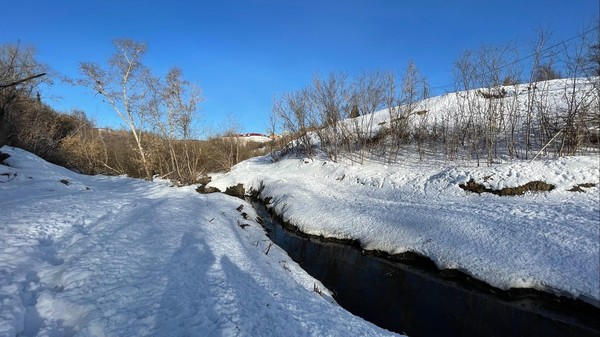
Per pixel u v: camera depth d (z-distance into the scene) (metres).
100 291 5.32
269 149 31.44
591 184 10.51
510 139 15.62
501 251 8.52
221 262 7.24
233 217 13.38
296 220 14.23
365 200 14.28
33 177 13.36
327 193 16.16
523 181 11.43
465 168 13.58
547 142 13.55
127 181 18.16
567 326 6.68
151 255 6.88
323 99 20.83
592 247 7.66
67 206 9.54
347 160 19.27
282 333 4.82
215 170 27.42
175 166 25.14
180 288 5.67
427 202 12.50
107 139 28.58
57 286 5.57
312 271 9.98
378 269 9.95
